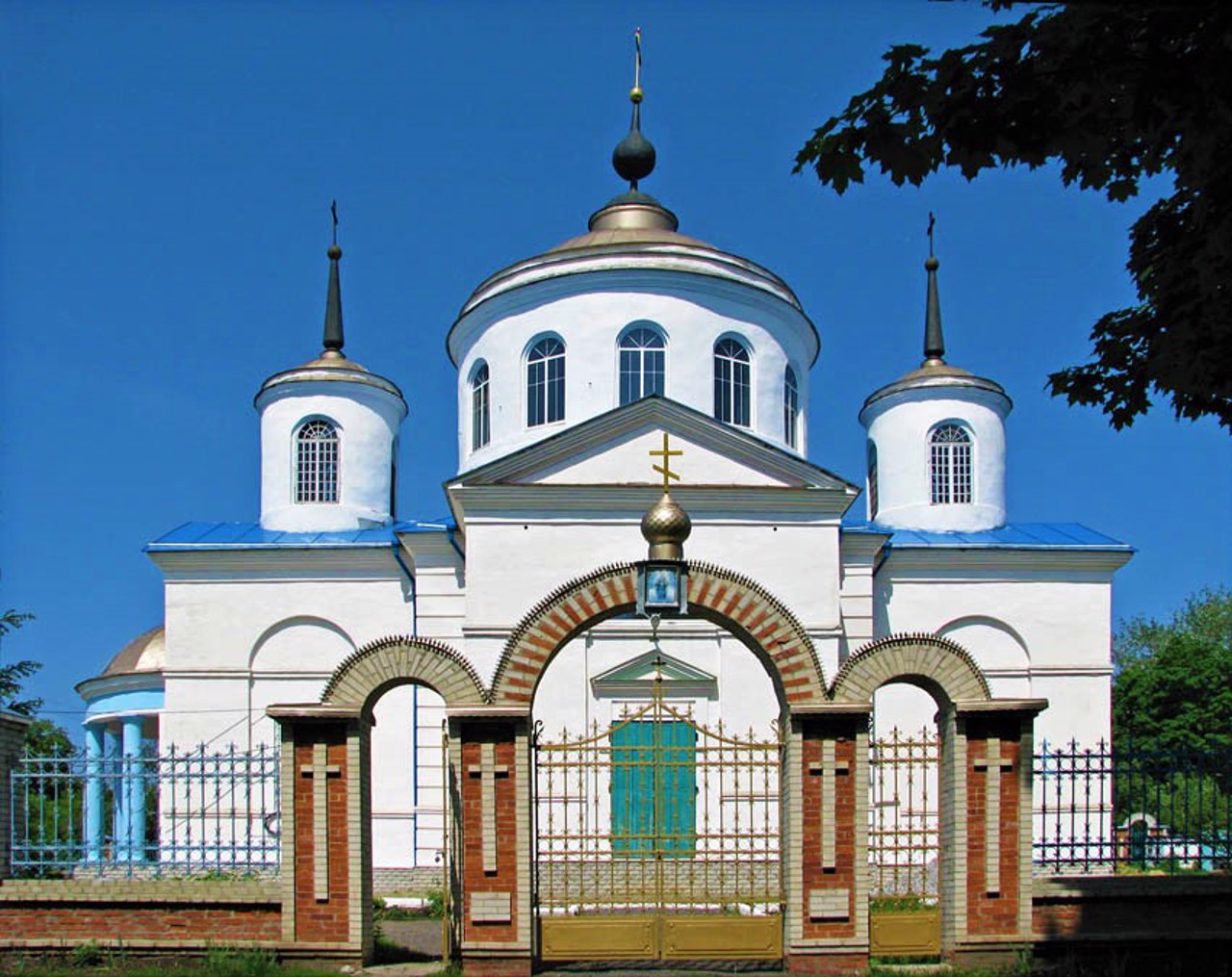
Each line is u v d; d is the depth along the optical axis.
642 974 15.92
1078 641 31.86
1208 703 49.66
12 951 16.42
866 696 16.78
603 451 27.64
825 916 16.31
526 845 16.27
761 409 32.41
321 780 16.42
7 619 40.44
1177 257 14.52
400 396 36.97
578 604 17.11
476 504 27.12
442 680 16.64
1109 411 16.78
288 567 32.16
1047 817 29.89
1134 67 11.50
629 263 31.78
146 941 16.41
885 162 12.52
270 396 35.94
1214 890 16.91
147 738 39.41
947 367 36.53
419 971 15.96
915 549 31.80
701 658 28.38
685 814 27.08
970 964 16.19
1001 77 11.81
